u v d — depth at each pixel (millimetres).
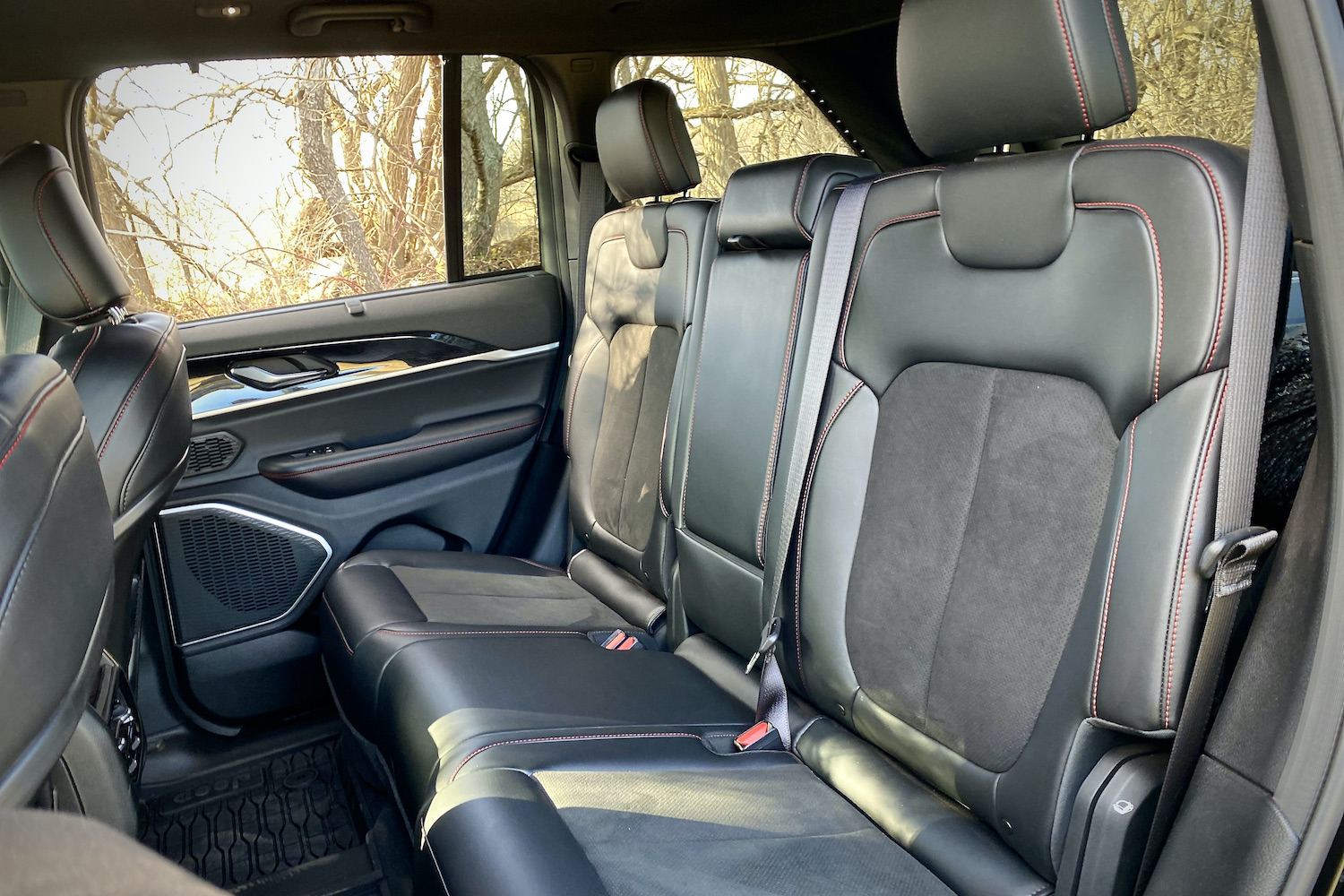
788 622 1509
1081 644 1046
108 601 892
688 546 1774
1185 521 953
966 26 1147
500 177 2436
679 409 1825
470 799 1175
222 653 2082
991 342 1190
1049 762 1074
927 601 1270
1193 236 955
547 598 2057
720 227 1665
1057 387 1118
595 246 2232
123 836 251
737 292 1649
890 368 1356
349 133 3652
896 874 1141
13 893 182
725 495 1641
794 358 1505
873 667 1356
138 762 1465
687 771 1332
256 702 2121
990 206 1172
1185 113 2025
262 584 2117
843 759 1403
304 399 2135
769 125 2707
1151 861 965
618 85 2443
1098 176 1046
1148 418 997
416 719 1447
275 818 1848
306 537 2156
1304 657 843
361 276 3830
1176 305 970
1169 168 977
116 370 1381
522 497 2475
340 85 3582
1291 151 785
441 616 1808
